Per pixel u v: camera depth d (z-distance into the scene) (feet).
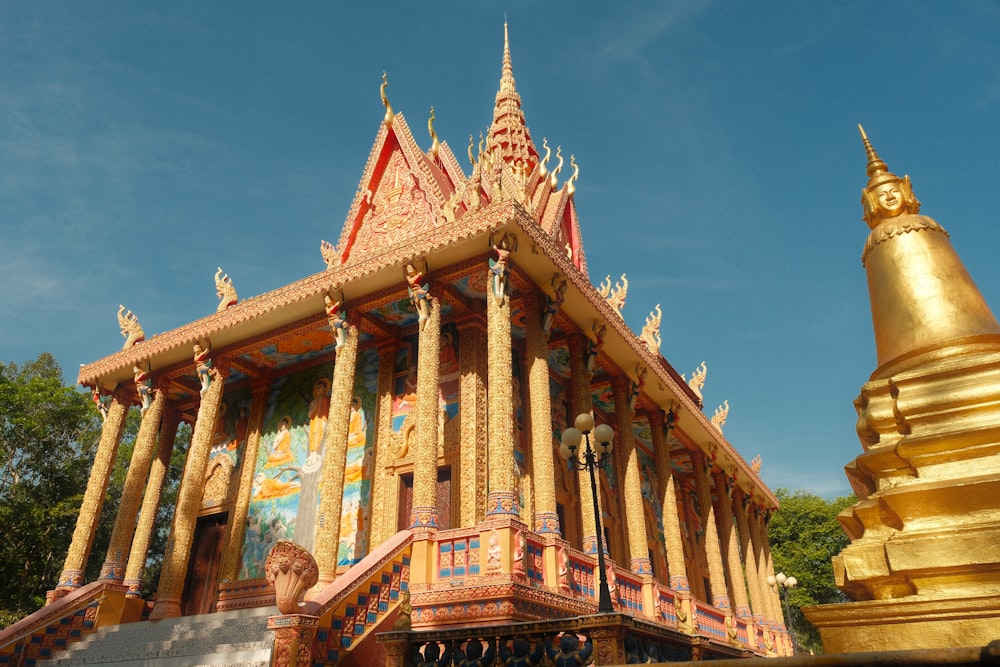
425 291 53.93
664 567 88.69
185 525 60.59
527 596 41.29
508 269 51.31
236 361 71.05
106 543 117.80
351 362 57.21
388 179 77.82
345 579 39.91
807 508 178.60
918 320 15.78
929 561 12.35
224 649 41.63
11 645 50.21
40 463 111.14
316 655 35.96
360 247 75.77
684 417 84.23
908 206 17.80
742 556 104.63
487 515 44.65
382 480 60.85
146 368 69.10
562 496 66.13
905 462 14.19
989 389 13.71
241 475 70.03
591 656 23.39
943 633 11.74
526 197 81.97
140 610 61.46
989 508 12.55
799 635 168.76
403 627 27.43
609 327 64.49
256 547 65.41
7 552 98.58
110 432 70.08
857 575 13.24
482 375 59.88
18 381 119.55
